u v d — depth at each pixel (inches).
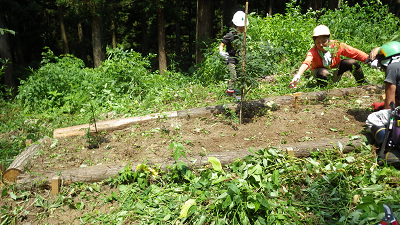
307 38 304.3
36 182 132.5
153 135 174.1
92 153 160.6
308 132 161.0
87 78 278.4
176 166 131.4
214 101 228.5
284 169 127.0
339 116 176.6
